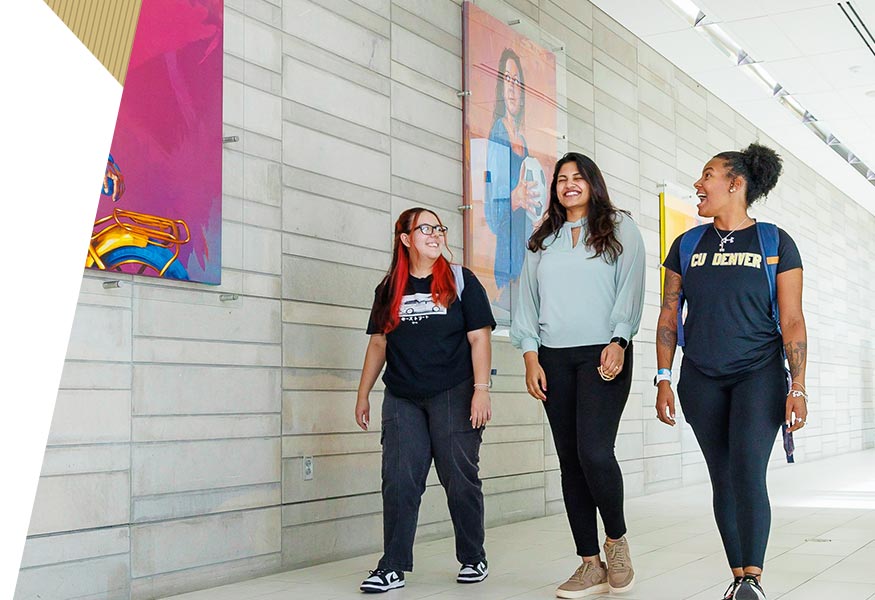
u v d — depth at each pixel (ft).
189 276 12.60
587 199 12.04
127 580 11.71
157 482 12.21
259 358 13.97
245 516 13.55
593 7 25.89
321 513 14.98
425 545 16.78
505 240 20.48
